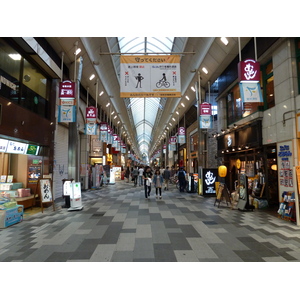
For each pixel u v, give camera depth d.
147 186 11.55
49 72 9.20
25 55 7.61
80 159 15.37
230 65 10.73
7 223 5.70
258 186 8.48
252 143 8.75
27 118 7.64
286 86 6.80
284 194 6.65
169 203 9.32
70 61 10.47
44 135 8.90
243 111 9.83
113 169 20.02
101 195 12.19
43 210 7.95
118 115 24.53
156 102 28.25
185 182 13.84
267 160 8.16
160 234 5.05
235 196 8.18
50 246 4.32
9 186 8.10
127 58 8.12
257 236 4.86
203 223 5.99
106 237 4.86
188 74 14.06
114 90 17.59
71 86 8.59
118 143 23.22
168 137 32.53
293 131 6.49
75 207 7.91
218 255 3.87
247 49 8.91
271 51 7.45
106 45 11.32
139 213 7.32
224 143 11.84
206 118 11.60
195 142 20.91
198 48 11.09
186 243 4.45
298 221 5.64
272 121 7.56
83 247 4.26
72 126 9.73
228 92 11.66
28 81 7.99
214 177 11.41
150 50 15.82
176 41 12.79
